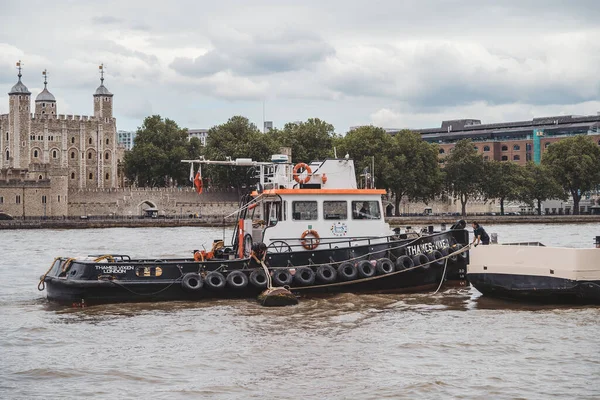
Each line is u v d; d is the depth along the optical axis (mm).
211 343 29531
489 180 163000
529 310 34969
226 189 188750
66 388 24203
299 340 29844
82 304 36625
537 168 169375
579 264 34438
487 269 36969
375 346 28844
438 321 33000
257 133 177875
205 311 35375
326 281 38094
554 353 27562
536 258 35562
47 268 58906
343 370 25812
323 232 39500
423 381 24516
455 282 41500
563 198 174750
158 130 198625
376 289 39219
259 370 25906
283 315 34438
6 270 57281
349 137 163250
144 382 24734
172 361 27031
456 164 162875
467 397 23109
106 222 148250
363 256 38875
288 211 39250
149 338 30391
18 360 27312
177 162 193625
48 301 38344
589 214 175500
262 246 37562
